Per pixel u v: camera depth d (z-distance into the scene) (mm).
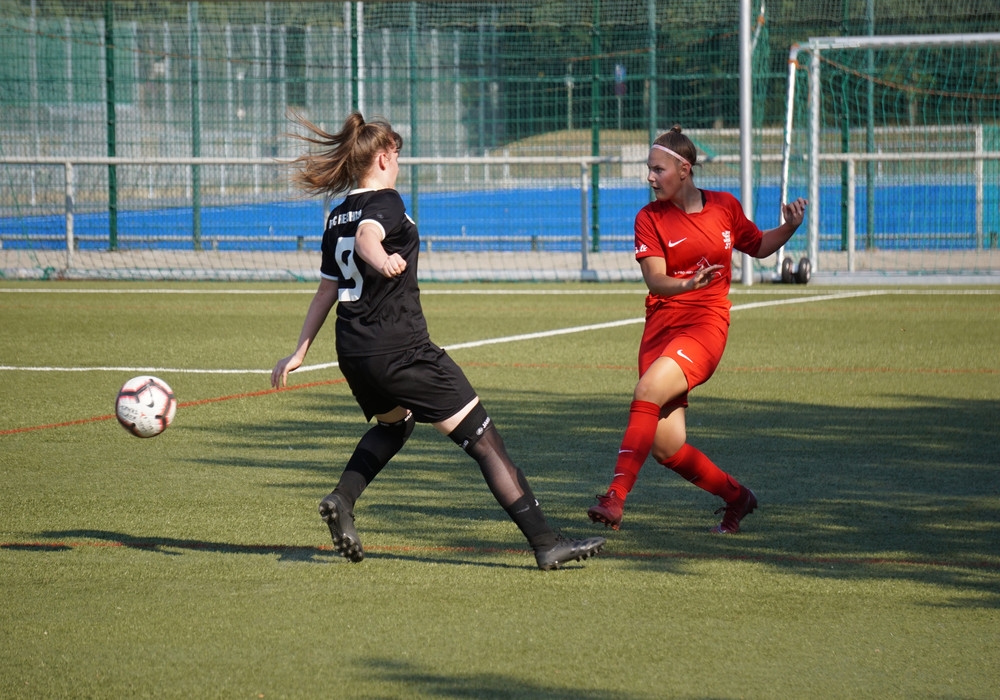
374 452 12578
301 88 63125
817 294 43312
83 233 60719
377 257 11242
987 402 22750
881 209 61500
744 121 44188
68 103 61000
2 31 60031
